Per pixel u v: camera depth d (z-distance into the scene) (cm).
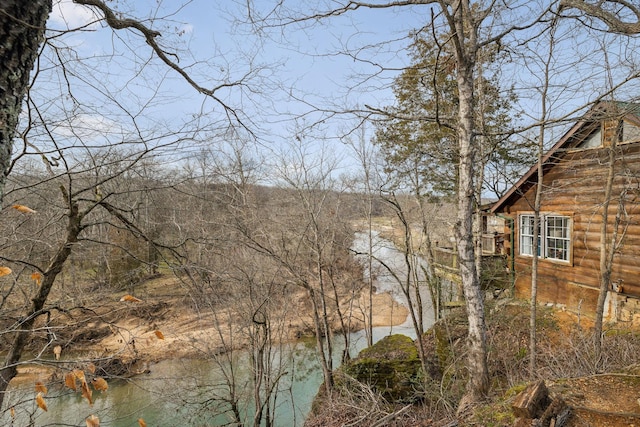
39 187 429
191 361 1073
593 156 854
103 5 295
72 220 452
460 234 518
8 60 153
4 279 501
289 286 1020
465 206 515
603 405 365
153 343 1079
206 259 690
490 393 490
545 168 984
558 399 361
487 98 946
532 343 589
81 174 432
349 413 644
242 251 796
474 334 509
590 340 631
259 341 841
